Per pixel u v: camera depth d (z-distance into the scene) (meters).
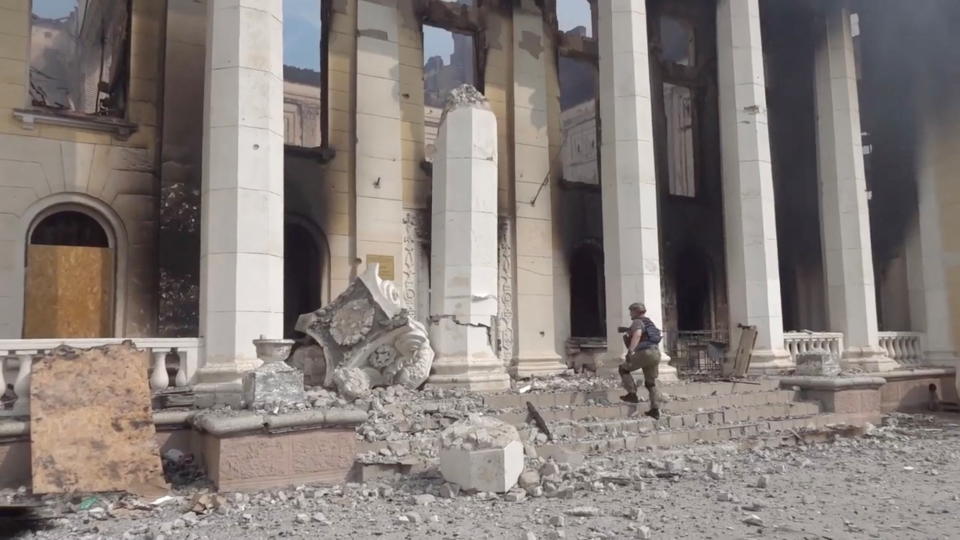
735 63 16.39
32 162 12.59
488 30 17.86
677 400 12.30
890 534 6.03
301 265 15.33
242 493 7.45
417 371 11.46
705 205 20.62
